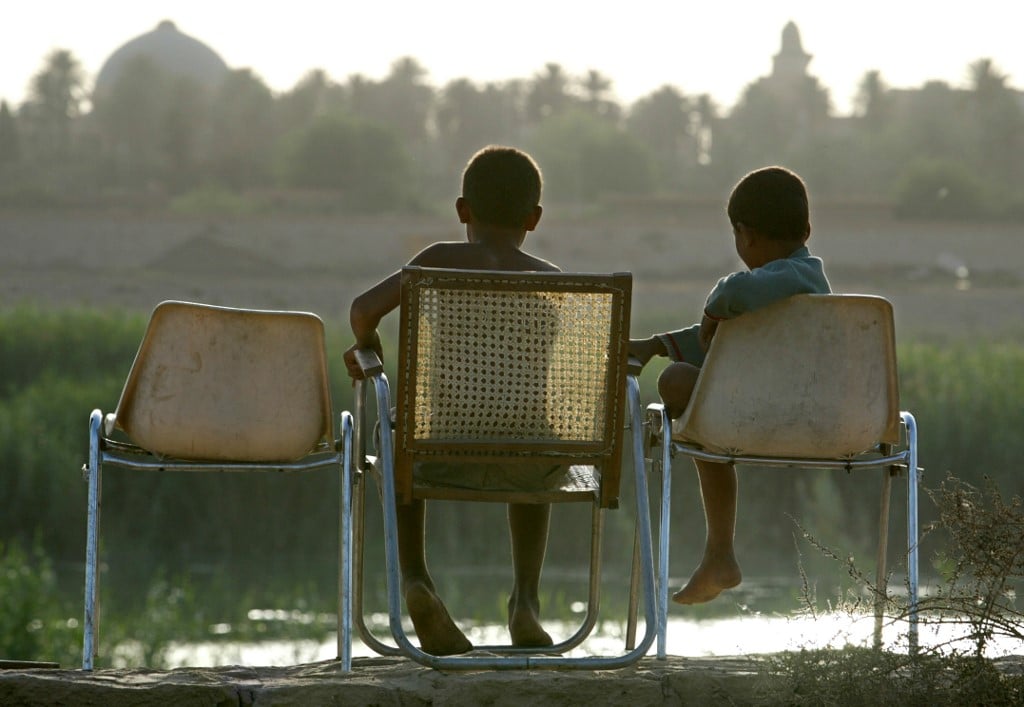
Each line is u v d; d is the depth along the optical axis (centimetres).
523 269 700
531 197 709
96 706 543
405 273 625
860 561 2545
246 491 3083
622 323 646
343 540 630
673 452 652
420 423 645
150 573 2731
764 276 646
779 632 685
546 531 730
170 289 12550
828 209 16500
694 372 695
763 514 2964
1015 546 587
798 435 646
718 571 686
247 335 632
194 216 15612
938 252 15775
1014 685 567
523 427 655
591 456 655
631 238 15688
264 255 15125
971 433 3231
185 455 636
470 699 561
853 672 566
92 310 5547
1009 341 7600
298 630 2111
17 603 1950
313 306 11181
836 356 646
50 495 3070
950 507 609
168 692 548
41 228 15200
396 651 732
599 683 571
